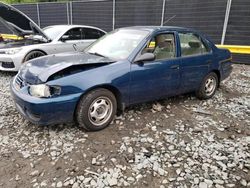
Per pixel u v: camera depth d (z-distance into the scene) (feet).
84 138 10.80
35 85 9.97
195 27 32.04
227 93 18.34
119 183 8.19
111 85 11.12
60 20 45.83
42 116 9.83
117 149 10.08
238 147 10.60
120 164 9.14
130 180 8.35
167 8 33.76
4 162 9.13
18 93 10.41
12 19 20.27
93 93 10.77
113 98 11.57
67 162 9.18
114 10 38.70
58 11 45.34
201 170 8.98
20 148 10.00
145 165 9.13
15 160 9.25
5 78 20.34
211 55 15.83
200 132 11.87
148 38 12.68
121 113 13.46
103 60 11.66
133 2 36.42
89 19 42.27
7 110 13.48
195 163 9.36
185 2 31.89
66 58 12.00
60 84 9.89
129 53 12.19
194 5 31.30
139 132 11.54
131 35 13.43
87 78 10.50
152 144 10.57
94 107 11.03
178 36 14.10
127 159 9.45
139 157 9.58
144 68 12.19
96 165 9.05
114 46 13.30
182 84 14.42
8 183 8.12
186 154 9.94
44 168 8.84
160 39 13.28
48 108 9.75
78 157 9.48
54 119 10.15
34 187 7.95
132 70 11.76
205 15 30.81
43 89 9.74
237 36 29.17
